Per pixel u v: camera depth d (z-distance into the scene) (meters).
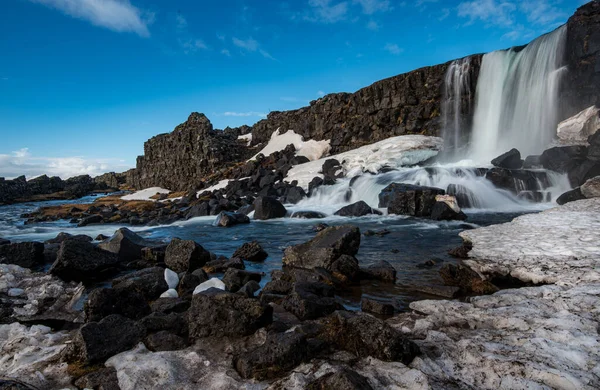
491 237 9.81
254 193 34.50
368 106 40.28
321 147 45.62
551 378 3.30
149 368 3.82
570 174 18.80
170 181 65.94
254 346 4.39
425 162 31.16
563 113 23.70
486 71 30.48
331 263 8.39
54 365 4.06
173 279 7.86
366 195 24.34
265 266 9.69
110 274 9.45
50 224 26.61
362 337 4.05
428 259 9.48
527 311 5.02
